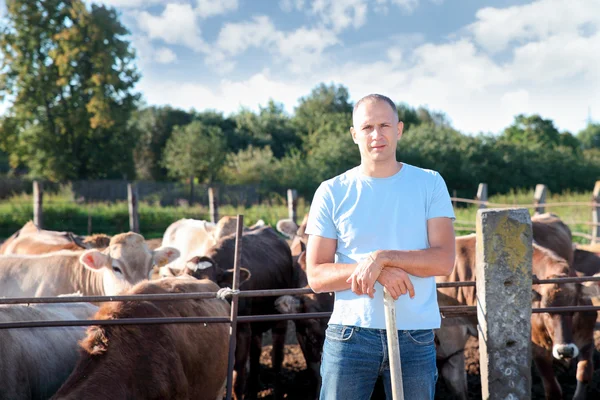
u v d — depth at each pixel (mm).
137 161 49875
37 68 35188
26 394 3830
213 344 4137
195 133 44000
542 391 5953
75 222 19688
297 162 37281
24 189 28250
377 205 2613
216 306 4492
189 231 8977
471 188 36812
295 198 13367
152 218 19953
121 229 19266
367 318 2561
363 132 2611
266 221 19250
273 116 58312
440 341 5426
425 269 2494
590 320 5227
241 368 5785
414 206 2609
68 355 4262
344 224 2641
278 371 6500
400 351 2549
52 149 34906
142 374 3330
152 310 3721
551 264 5012
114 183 27266
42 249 7258
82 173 36281
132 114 39844
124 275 5633
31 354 3914
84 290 5871
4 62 34812
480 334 3436
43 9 35094
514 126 58781
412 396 2564
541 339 5074
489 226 3338
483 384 3428
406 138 38812
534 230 7047
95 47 34844
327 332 2674
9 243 8016
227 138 52281
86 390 3074
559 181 38156
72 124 34531
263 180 34594
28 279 5898
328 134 47750
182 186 27031
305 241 7117
